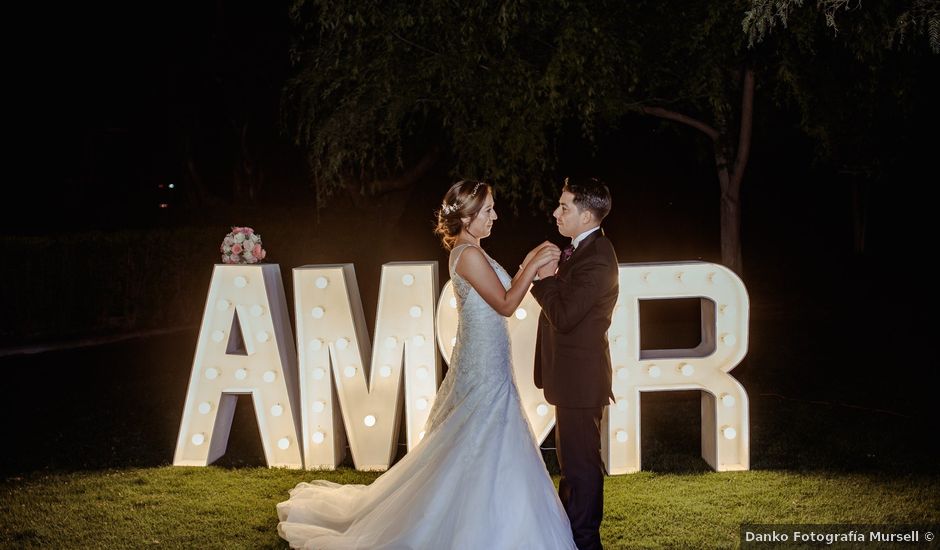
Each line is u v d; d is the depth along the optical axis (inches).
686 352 237.8
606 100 307.7
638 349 230.4
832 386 319.3
